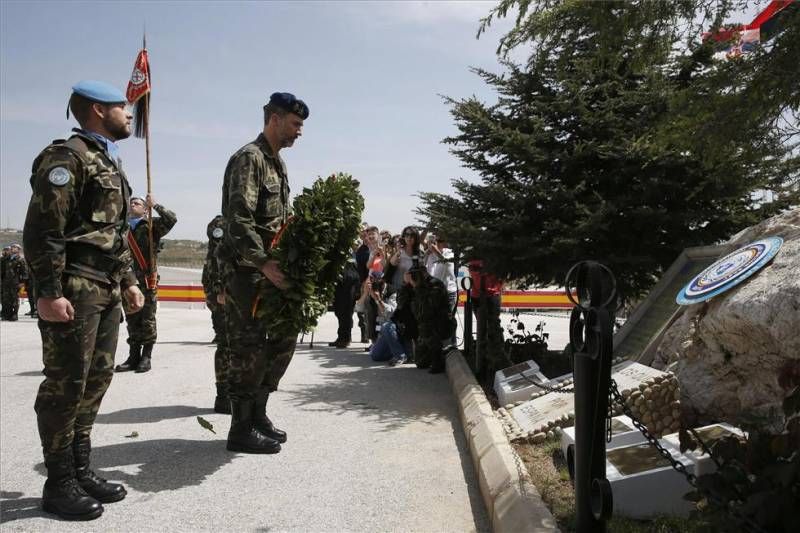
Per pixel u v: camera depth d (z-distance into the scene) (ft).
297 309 15.42
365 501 13.39
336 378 27.40
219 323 20.97
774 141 18.76
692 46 22.24
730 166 21.24
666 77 23.90
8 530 11.83
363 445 17.37
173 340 41.68
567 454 12.38
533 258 24.70
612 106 23.58
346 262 16.39
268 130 16.47
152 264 28.60
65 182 11.96
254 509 12.92
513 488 12.03
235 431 16.72
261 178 16.06
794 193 23.71
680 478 11.24
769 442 8.73
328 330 50.29
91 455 16.38
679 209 24.00
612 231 24.14
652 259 23.62
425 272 28.91
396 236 36.91
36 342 41.37
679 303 16.71
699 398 15.05
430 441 17.78
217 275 20.88
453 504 13.24
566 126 25.02
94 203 12.70
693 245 23.71
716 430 12.77
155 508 12.96
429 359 29.22
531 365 21.49
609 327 8.90
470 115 25.13
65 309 11.94
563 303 69.21
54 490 12.52
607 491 8.69
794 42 16.30
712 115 17.98
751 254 15.12
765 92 17.06
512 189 24.64
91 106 13.02
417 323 29.94
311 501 13.37
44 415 12.40
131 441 17.67
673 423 14.49
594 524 9.11
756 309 12.95
